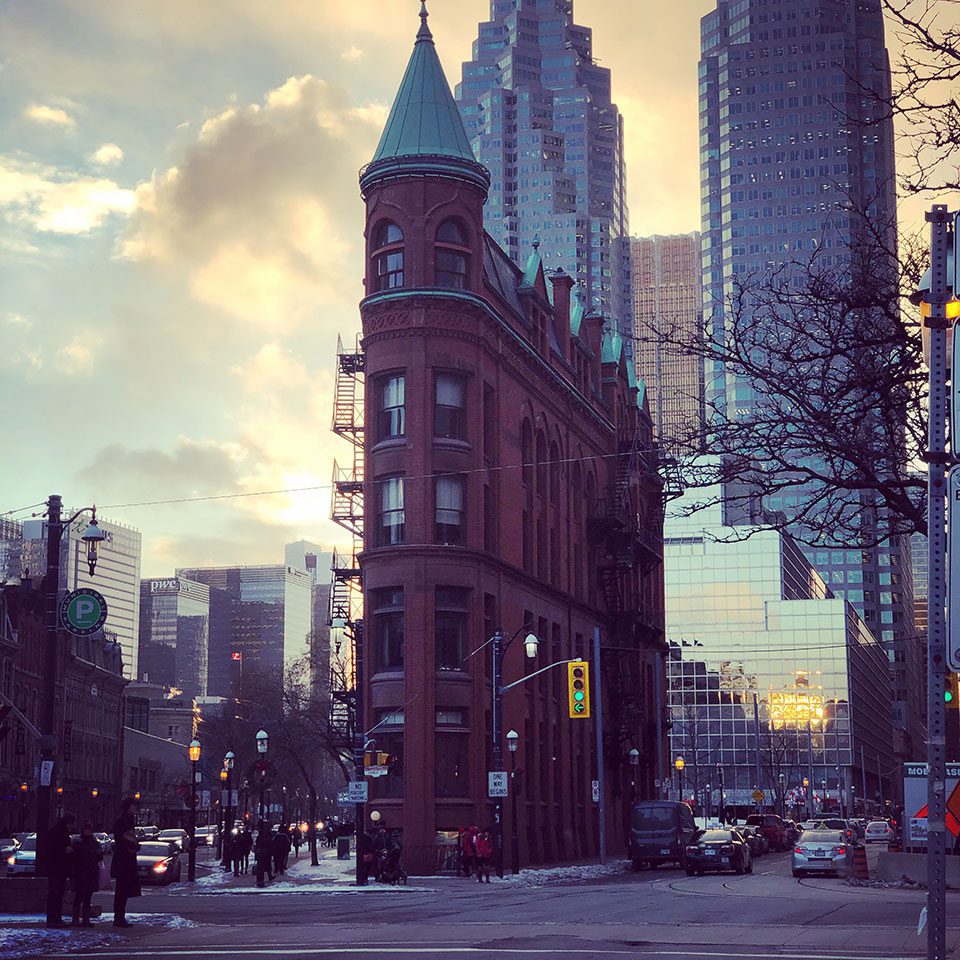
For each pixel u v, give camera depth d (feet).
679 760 286.25
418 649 190.70
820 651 565.12
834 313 58.34
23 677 339.98
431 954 67.62
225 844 206.28
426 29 210.79
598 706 221.87
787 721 561.84
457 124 205.57
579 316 272.10
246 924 93.04
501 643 173.37
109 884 148.15
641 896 121.70
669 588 579.89
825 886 139.33
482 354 204.95
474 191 204.64
